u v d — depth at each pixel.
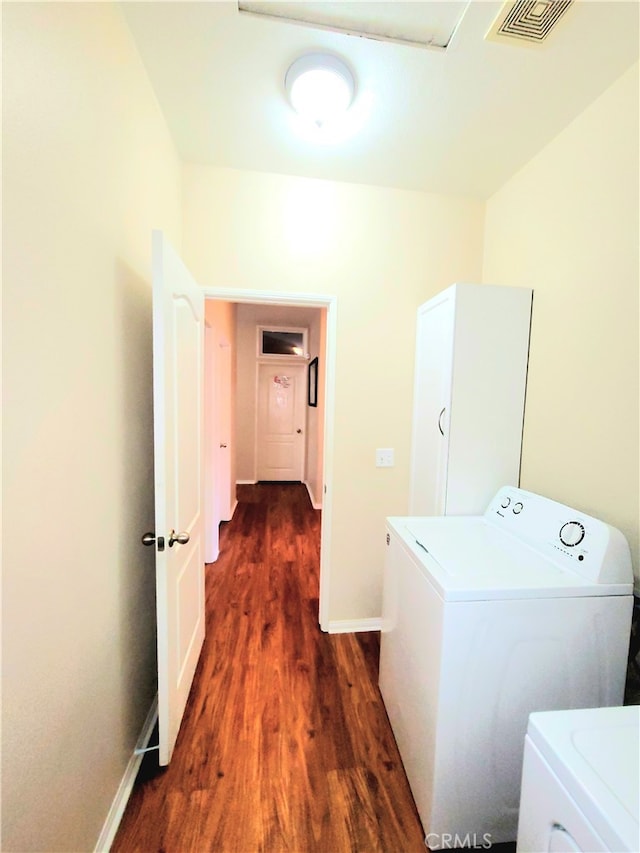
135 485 1.30
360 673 1.77
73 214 0.86
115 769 1.13
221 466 3.79
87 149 0.91
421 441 1.98
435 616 1.08
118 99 1.08
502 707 1.07
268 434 5.75
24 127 0.68
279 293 1.92
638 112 1.19
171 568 1.30
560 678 1.09
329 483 2.06
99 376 1.01
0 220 0.62
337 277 1.97
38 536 0.75
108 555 1.08
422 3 1.04
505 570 1.16
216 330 3.04
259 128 1.56
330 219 1.94
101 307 1.01
